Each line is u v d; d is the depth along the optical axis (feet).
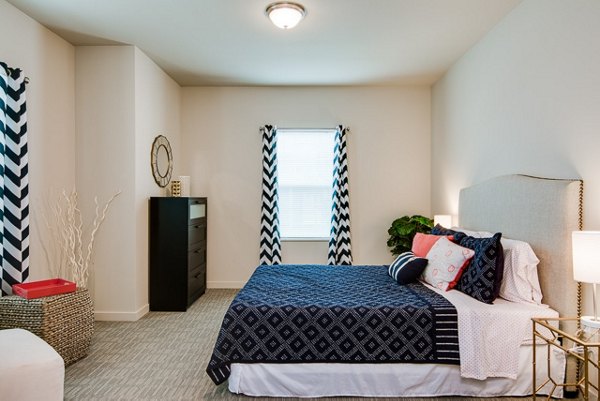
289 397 7.47
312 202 16.71
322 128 16.49
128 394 7.53
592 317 6.59
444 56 12.93
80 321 9.12
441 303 7.74
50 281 9.65
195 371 8.56
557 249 7.50
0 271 9.00
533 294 7.98
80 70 12.17
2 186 9.04
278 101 16.53
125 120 12.17
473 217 11.25
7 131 9.04
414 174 16.49
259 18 10.18
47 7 9.59
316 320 7.48
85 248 12.21
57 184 11.26
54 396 6.29
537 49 8.65
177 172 16.11
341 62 13.51
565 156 7.75
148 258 13.24
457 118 13.33
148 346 10.01
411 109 16.48
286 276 10.59
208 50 12.46
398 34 11.15
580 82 7.31
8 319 8.16
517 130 9.49
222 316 12.65
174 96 15.70
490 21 10.34
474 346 7.25
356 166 16.55
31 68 10.19
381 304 7.71
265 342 7.47
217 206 16.57
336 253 16.16
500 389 7.40
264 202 16.19
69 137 11.91
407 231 14.71
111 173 12.19
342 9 9.62
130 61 12.14
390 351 7.37
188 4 9.43
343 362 7.43
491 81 10.81
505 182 9.40
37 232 10.34
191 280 13.87
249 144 16.57
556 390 7.30
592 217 7.06
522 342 7.34
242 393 7.47
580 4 7.28
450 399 7.39
